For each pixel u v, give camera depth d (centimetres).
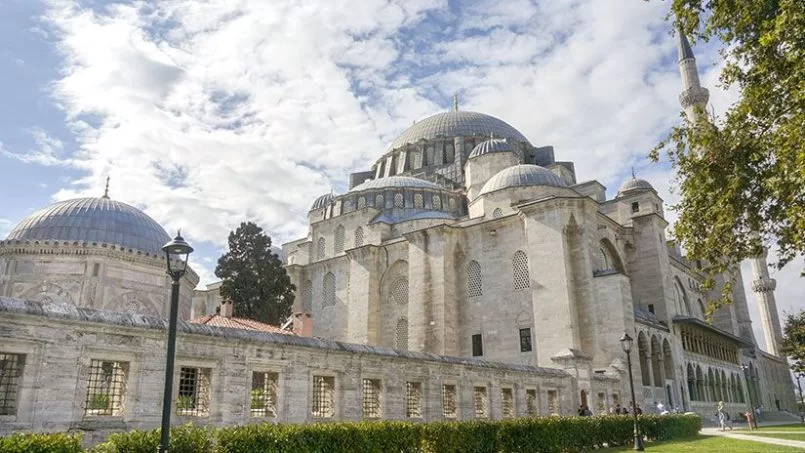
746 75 1669
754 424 4469
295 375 1777
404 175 7575
